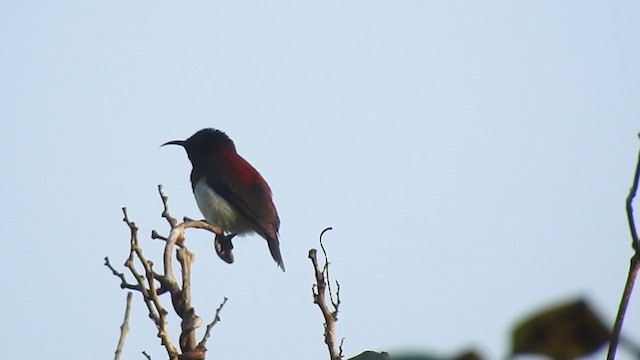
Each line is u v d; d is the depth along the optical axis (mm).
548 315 2592
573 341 2572
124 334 7520
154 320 8281
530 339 2598
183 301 9242
